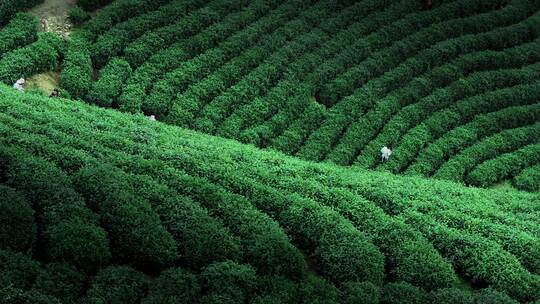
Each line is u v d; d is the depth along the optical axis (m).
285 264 19.27
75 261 17.84
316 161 31.20
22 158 20.50
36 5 34.19
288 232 21.42
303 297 18.41
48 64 31.02
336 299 18.66
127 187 20.48
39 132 23.16
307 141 31.86
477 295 19.61
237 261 19.06
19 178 19.70
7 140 21.66
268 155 27.19
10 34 31.17
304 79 34.09
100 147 23.02
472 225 23.61
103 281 17.42
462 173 32.44
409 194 25.47
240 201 21.41
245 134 30.84
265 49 34.44
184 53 32.97
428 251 21.05
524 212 27.55
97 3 35.06
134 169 22.16
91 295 17.06
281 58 34.25
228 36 34.59
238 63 33.25
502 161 33.34
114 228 19.02
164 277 17.84
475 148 33.72
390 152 32.25
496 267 21.03
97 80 31.45
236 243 19.66
